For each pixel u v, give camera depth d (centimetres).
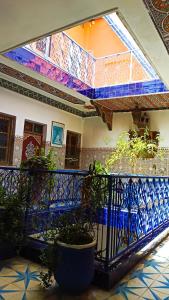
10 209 341
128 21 354
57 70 625
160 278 298
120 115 862
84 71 718
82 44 848
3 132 660
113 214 292
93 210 296
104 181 294
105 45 832
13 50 478
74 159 891
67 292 257
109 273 271
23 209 361
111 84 726
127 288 273
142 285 280
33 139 742
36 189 366
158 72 518
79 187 327
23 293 254
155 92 661
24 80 634
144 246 388
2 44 430
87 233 279
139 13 335
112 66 732
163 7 317
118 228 303
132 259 328
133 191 347
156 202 448
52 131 792
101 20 846
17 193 375
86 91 727
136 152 757
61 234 275
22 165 456
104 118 838
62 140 832
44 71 588
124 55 718
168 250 392
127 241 322
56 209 342
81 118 923
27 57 543
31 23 365
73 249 253
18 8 332
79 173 322
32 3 321
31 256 335
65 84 652
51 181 357
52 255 267
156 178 437
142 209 380
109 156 861
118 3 317
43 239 342
